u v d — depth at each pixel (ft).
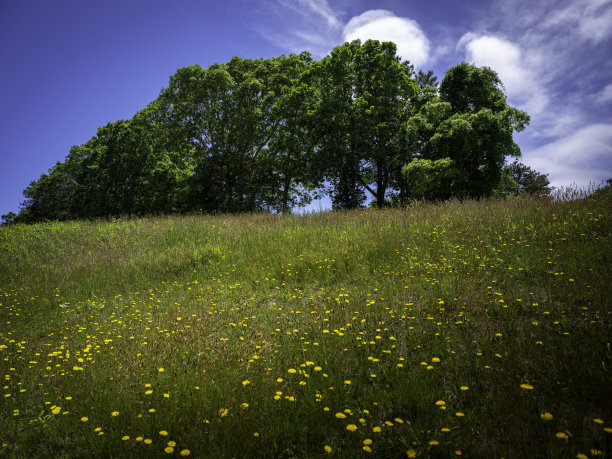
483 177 68.74
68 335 18.08
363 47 79.20
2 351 15.88
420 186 67.56
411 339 12.65
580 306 13.29
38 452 8.73
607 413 7.95
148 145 99.45
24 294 27.84
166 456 7.82
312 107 82.02
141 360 12.80
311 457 7.67
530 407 8.37
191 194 91.97
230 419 8.80
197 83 83.61
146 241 42.19
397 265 23.13
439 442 7.49
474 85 72.69
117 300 25.49
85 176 105.40
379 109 75.56
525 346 10.82
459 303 15.25
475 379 9.92
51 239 44.32
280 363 11.91
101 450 8.26
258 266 28.60
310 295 20.45
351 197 79.51
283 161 92.58
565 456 6.75
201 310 19.38
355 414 8.84
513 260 19.60
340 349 12.44
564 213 26.27
